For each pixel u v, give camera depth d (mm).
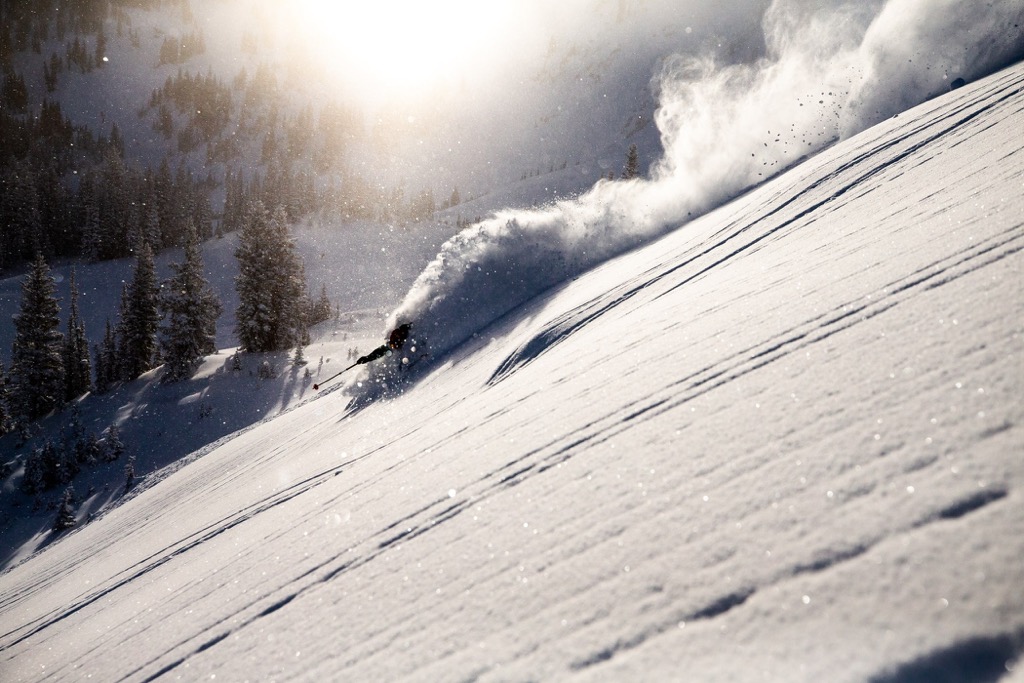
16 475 32188
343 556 2361
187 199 105188
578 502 1822
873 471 1313
